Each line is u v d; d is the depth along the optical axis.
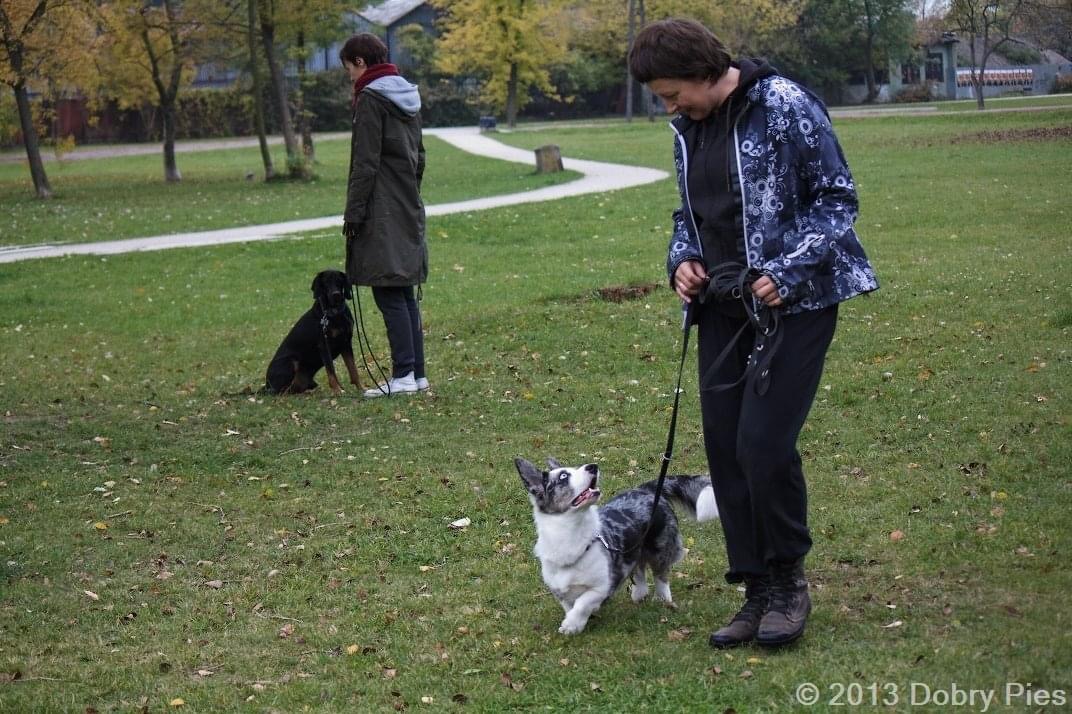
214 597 5.51
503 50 65.75
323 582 5.64
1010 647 4.25
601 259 17.11
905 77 86.31
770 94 4.28
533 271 16.34
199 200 30.58
